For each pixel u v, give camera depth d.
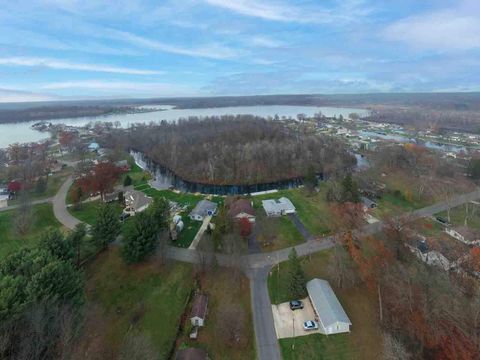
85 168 96.88
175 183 100.75
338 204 66.75
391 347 31.31
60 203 77.38
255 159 104.56
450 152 128.38
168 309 41.06
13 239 59.38
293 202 78.19
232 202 72.75
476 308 30.52
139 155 142.00
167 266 49.91
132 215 69.75
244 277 47.25
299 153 111.12
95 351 33.41
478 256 45.16
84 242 52.72
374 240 49.09
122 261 50.72
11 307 28.86
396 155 102.75
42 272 32.41
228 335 35.91
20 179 92.06
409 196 76.38
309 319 38.91
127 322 38.69
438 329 30.89
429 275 38.22
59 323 30.33
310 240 58.09
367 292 42.81
